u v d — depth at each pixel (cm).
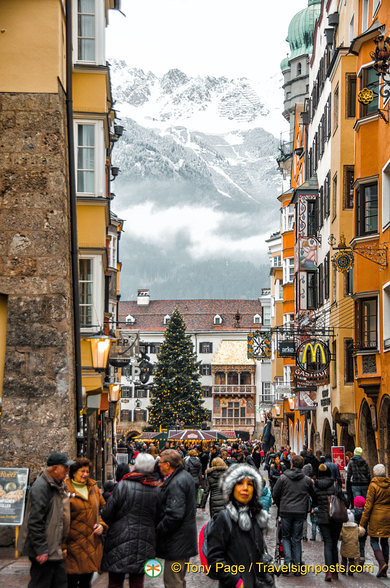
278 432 8838
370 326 3030
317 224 4712
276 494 1644
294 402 5278
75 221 1880
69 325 1769
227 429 12912
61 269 1745
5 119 1783
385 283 2873
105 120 2498
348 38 3756
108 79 2605
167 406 11150
